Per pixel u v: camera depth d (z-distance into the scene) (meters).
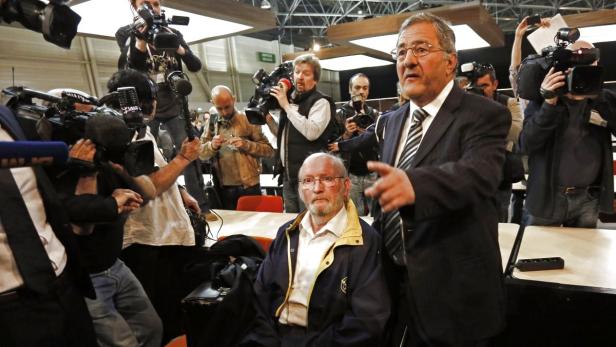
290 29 10.77
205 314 1.63
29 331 0.87
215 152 2.69
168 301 1.88
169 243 1.74
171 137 2.38
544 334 1.33
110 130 1.01
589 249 1.54
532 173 1.85
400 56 0.96
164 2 2.27
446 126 0.91
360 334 1.20
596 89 1.39
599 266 1.39
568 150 1.71
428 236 0.92
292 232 1.51
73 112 1.05
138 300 1.53
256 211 2.71
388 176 0.70
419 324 0.96
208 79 8.38
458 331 0.91
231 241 1.80
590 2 7.80
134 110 1.23
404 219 0.76
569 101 1.59
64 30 0.91
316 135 2.22
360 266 1.31
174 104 2.32
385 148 1.14
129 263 1.72
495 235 0.95
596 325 1.25
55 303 0.93
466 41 4.59
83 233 1.19
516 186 3.12
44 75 5.61
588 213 1.80
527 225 1.95
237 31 3.33
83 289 1.06
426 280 0.92
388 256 1.19
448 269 0.91
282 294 1.42
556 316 1.30
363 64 7.40
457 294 0.90
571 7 7.92
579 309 1.26
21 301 0.86
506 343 1.38
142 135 1.47
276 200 2.68
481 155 0.83
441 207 0.73
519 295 1.34
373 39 4.23
